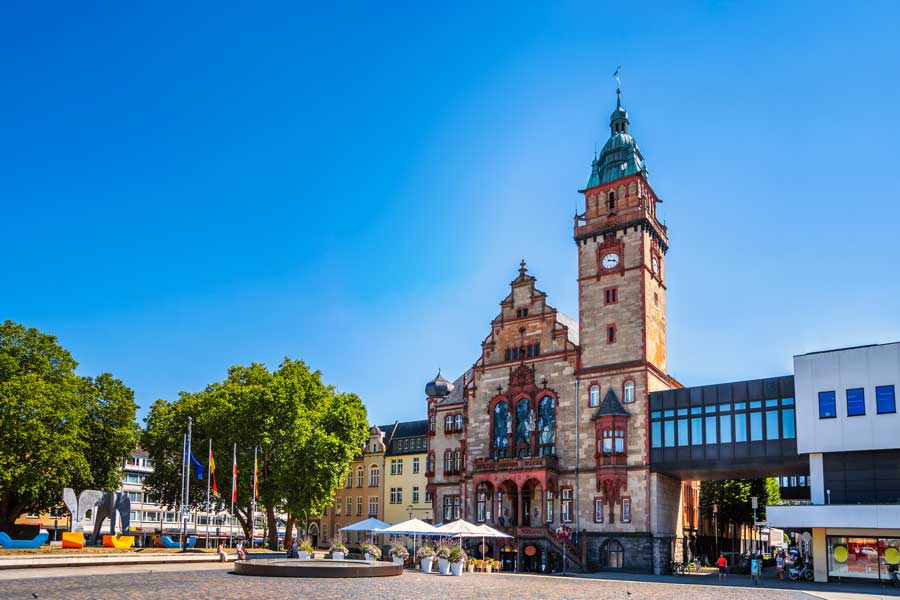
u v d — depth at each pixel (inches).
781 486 5014.8
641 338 2994.6
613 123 3447.3
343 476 3395.7
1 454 2564.0
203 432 3415.4
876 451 2285.9
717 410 2743.6
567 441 3083.2
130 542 2746.1
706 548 3523.6
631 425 2928.2
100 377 3294.8
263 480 3280.0
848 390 2338.8
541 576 2416.3
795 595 1765.5
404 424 4562.0
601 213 3245.6
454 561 2234.3
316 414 3334.2
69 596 1246.9
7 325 2928.2
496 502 3147.1
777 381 2632.9
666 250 3346.5
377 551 2493.8
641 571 2773.1
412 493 4276.6
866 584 2196.1
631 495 2864.2
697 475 2967.5
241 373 3612.2
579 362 3127.5
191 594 1323.8
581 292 3203.7
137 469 5565.9
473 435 3385.8
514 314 3383.4
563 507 3029.0
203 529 5999.0
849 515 2218.3
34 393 2711.6
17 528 3580.2
